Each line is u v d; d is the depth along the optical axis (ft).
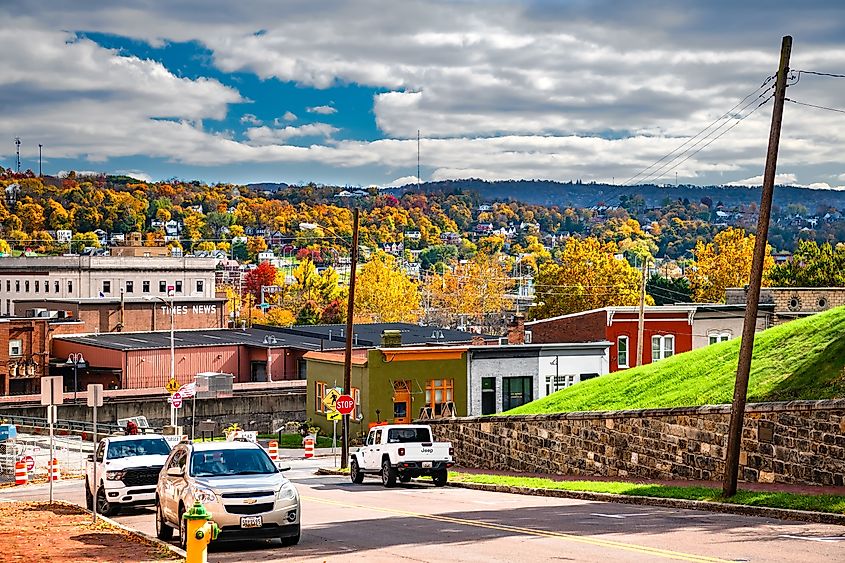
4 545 69.62
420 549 66.18
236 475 72.08
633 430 119.03
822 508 75.25
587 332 249.96
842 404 90.63
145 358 283.18
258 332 335.67
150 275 494.18
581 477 122.11
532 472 139.13
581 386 150.30
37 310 370.12
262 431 263.70
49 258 480.23
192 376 290.56
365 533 76.43
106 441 103.81
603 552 61.46
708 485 100.22
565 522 78.48
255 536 68.39
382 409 217.15
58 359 304.50
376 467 134.21
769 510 78.18
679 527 72.38
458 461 160.56
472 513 88.79
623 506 91.61
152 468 99.04
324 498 111.65
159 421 252.42
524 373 227.61
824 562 55.16
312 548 68.80
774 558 56.80
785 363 111.65
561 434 133.39
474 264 596.29
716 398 111.24
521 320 263.08
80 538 73.97
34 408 245.86
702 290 414.82
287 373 299.38
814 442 94.07
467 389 222.48
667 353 250.37
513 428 144.97
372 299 513.86
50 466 106.52
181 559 62.39
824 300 255.70
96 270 481.46
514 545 66.13
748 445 101.30
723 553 59.16
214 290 514.68
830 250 380.99
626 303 389.80
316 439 236.43
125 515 100.01
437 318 556.92
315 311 541.75
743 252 409.90
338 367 233.14
